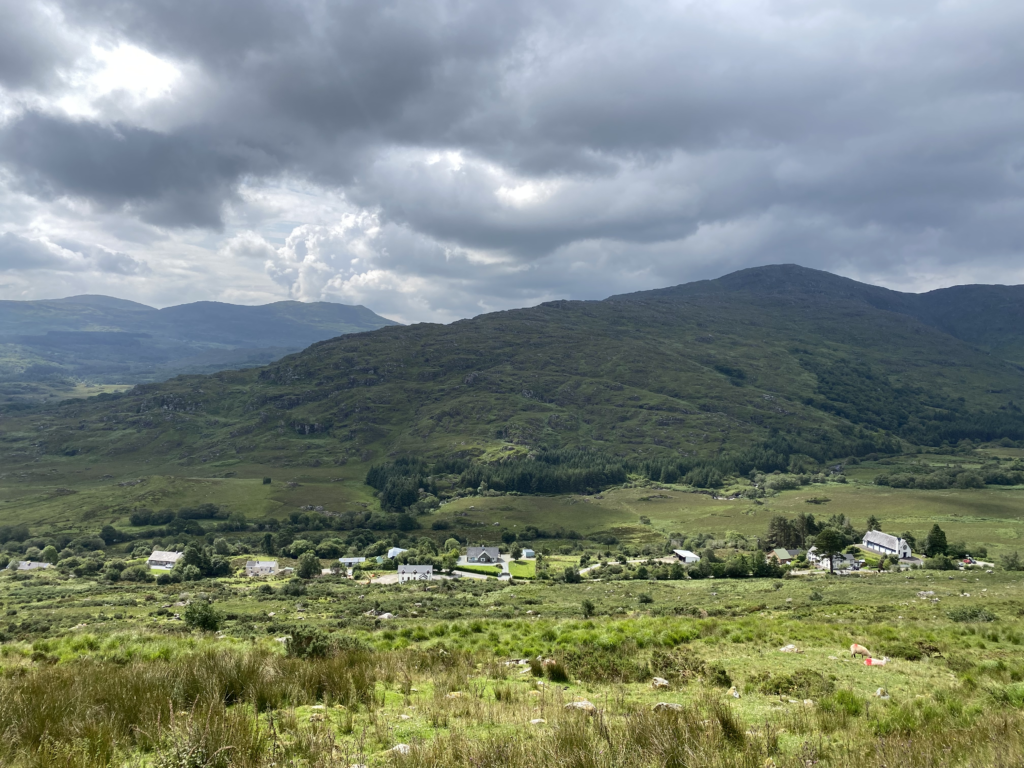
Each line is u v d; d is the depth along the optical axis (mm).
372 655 19797
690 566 115500
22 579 125062
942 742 10773
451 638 31375
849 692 15531
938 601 54062
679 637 27594
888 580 81375
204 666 14555
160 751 8867
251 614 73125
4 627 61875
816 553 114562
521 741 10062
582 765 8922
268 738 9773
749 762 9211
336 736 10875
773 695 16672
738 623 34031
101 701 12031
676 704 13672
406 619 61219
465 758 9016
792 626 32125
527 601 78438
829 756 10000
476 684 16938
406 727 11680
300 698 13898
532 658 21594
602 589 90562
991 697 15602
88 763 8516
